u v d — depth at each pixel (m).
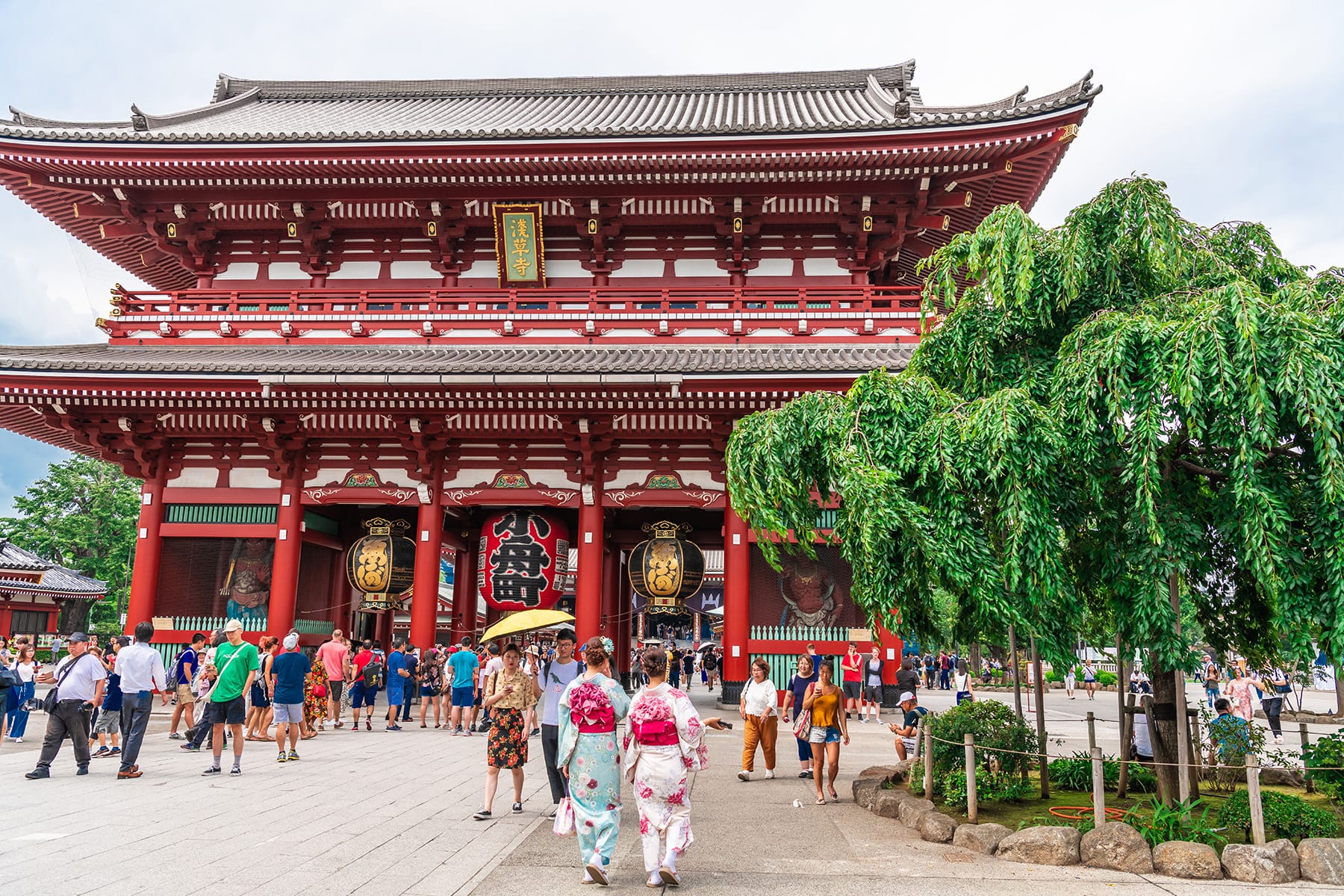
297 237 29.20
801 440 11.36
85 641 14.07
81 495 75.75
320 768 15.03
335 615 29.22
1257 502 8.69
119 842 9.32
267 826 10.27
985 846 9.50
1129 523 9.54
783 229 28.88
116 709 16.34
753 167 25.81
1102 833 9.03
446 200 27.94
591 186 27.23
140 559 25.47
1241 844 9.05
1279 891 8.11
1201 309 9.12
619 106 39.03
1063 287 10.66
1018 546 9.45
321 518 28.03
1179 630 9.38
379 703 29.41
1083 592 11.68
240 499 25.84
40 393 23.55
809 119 33.25
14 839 9.45
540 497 25.66
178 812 10.95
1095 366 9.39
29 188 28.64
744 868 8.84
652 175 26.50
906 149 24.80
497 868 8.65
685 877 8.52
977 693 48.53
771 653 24.20
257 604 25.55
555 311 27.05
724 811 11.95
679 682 37.50
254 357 24.95
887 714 25.11
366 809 11.44
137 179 27.52
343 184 27.38
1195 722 12.02
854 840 10.12
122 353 25.67
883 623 11.41
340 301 27.83
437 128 34.59
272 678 16.53
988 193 28.31
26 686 18.95
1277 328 8.70
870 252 28.66
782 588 24.53
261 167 26.44
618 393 22.97
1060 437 9.43
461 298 28.33
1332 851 8.55
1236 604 11.53
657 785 8.25
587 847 8.20
